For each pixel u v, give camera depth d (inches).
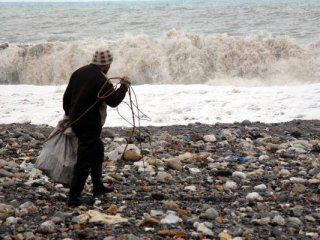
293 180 317.7
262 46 992.9
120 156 370.6
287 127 496.4
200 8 2652.6
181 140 437.7
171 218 242.1
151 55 975.0
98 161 268.4
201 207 266.1
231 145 423.2
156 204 271.0
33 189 297.1
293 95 646.5
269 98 633.6
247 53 986.1
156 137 447.5
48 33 1692.9
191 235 221.5
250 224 241.6
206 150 406.0
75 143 266.7
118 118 542.3
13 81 1023.0
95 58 263.4
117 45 1006.4
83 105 255.9
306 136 461.4
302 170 343.0
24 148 411.5
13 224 235.9
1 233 223.5
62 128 264.2
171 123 524.4
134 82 964.6
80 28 1809.8
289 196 285.9
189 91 689.0
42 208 259.6
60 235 222.5
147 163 357.1
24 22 2070.6
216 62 983.0
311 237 225.1
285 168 350.0
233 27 1657.2
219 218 245.9
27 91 723.4
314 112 560.1
